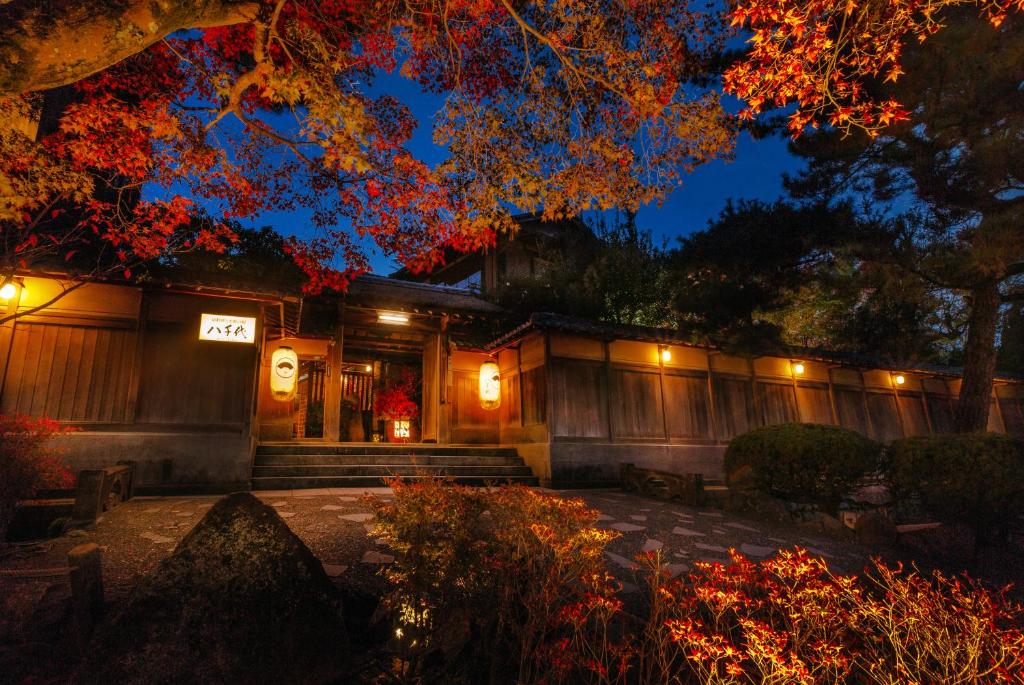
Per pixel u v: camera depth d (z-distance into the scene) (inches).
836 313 629.6
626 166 263.3
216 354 406.9
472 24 280.7
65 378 365.4
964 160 372.2
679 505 404.2
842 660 109.8
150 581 131.4
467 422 639.8
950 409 780.6
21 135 232.1
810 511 377.1
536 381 538.3
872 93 370.0
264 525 152.3
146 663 116.6
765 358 650.2
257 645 126.5
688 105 235.1
